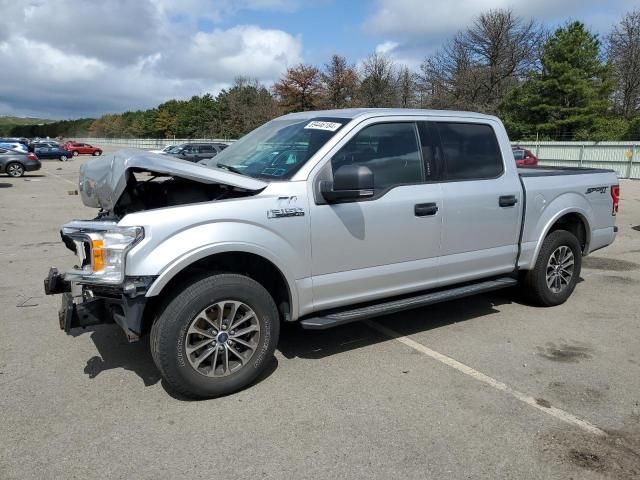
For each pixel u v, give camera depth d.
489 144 4.96
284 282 3.80
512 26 46.66
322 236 3.87
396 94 50.97
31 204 14.56
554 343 4.61
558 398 3.63
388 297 4.35
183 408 3.48
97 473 2.82
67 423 3.30
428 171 4.48
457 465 2.90
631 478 2.79
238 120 63.75
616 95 45.19
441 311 5.48
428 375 3.97
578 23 38.44
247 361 3.69
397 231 4.23
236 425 3.28
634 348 4.51
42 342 4.59
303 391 3.71
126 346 4.50
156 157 3.63
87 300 3.71
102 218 3.81
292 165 3.95
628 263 7.75
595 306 5.66
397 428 3.25
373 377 3.93
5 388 3.75
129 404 3.53
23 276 6.81
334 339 4.68
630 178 28.78
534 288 5.45
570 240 5.56
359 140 4.11
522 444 3.09
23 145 33.34
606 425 3.29
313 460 2.93
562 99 39.28
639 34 44.44
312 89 53.78
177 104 89.19
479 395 3.66
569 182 5.56
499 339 4.70
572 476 2.81
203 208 3.47
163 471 2.84
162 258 3.30
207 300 3.45
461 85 46.19
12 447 3.04
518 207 5.05
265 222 3.62
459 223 4.61
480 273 4.88
